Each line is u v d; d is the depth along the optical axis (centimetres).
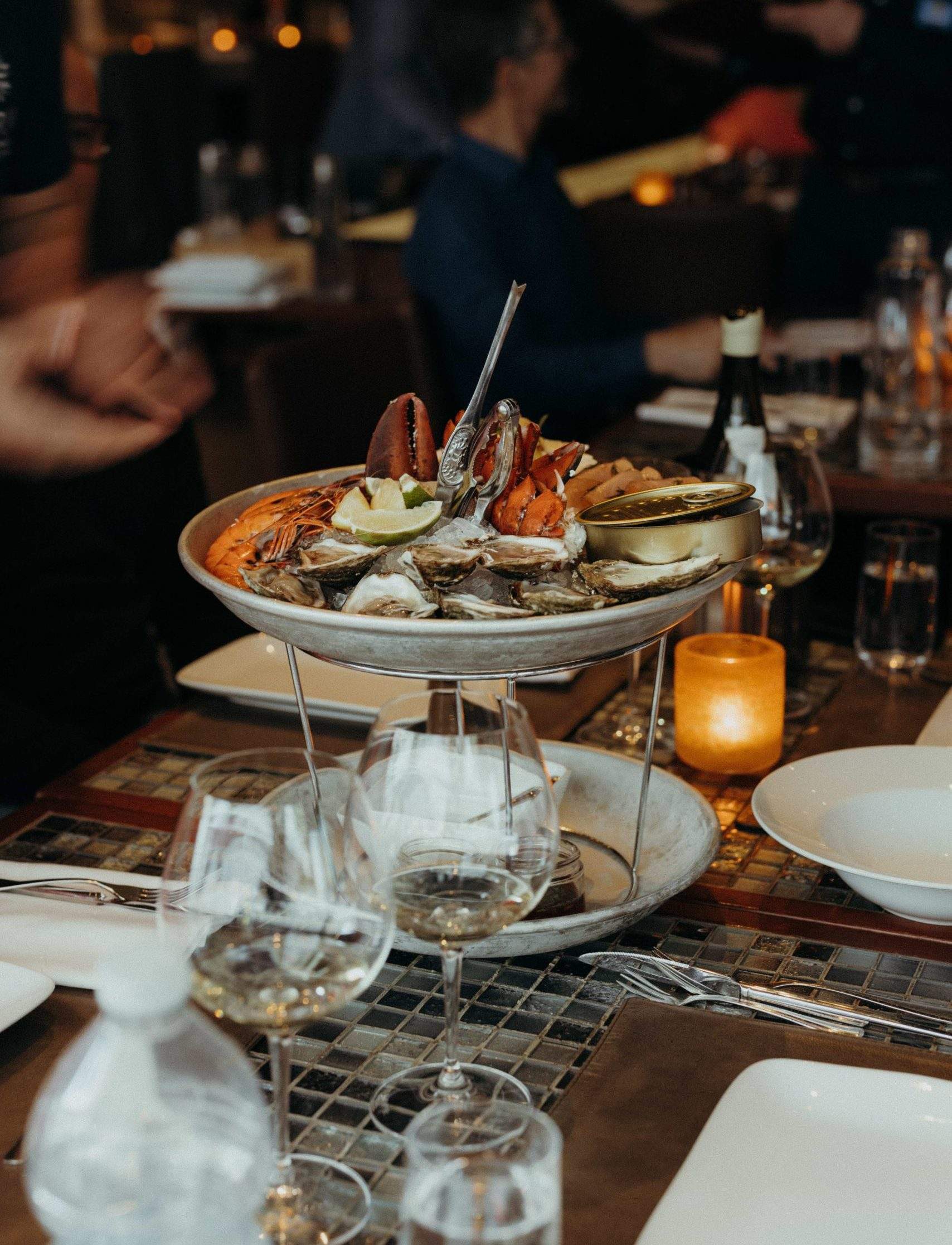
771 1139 63
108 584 158
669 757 107
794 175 407
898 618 122
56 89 151
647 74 512
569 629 70
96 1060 45
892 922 84
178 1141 44
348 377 194
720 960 80
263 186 421
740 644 107
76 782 104
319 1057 71
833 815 91
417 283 244
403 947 77
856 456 183
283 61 489
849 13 285
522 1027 73
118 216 213
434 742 63
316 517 83
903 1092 64
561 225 265
